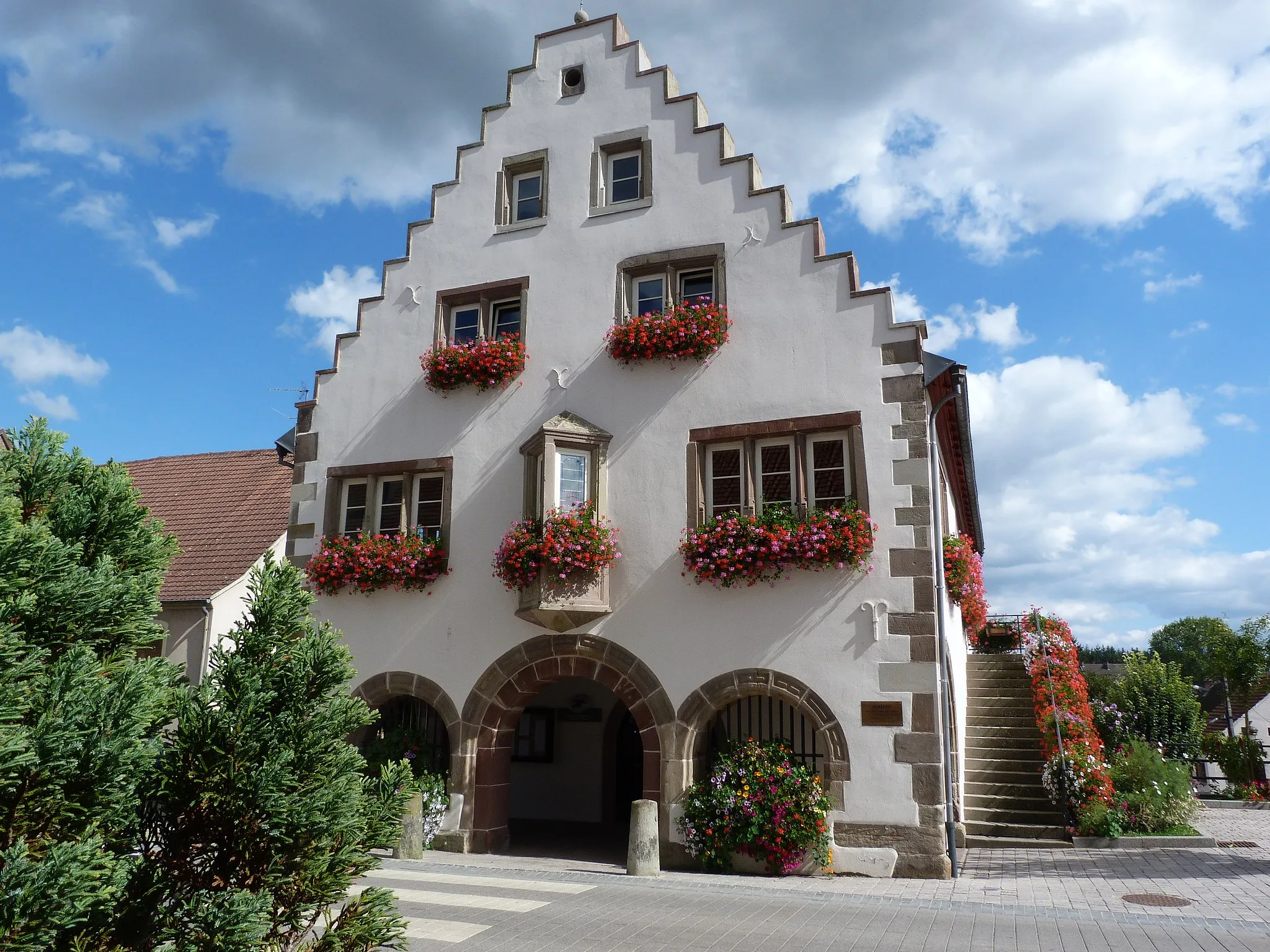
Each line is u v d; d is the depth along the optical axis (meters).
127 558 5.39
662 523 13.15
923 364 12.54
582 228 14.64
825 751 11.86
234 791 4.87
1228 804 21.88
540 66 15.59
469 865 12.18
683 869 12.06
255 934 4.59
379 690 14.25
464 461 14.51
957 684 14.84
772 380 13.03
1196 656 65.81
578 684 18.41
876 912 9.32
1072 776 14.29
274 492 21.30
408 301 15.51
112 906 4.30
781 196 13.52
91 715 4.24
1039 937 8.25
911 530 11.97
